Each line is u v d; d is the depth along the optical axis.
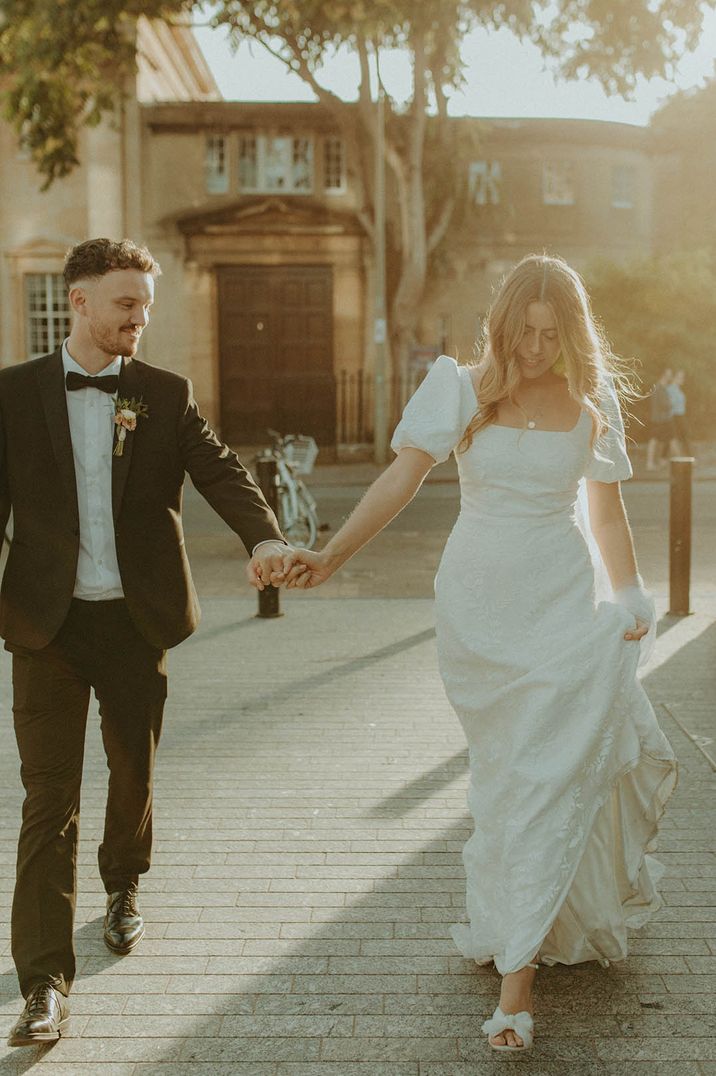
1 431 2.90
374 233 22.16
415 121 21.34
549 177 26.59
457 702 2.93
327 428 26.22
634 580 3.00
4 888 3.63
